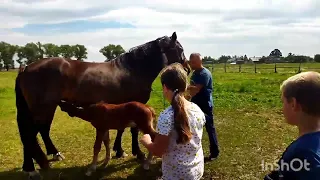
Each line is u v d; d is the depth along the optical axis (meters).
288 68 39.78
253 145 6.94
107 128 5.23
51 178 5.32
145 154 6.54
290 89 1.62
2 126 9.35
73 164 5.97
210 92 5.67
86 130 8.69
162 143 2.42
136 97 5.98
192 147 2.49
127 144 7.35
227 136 7.67
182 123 2.38
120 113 5.05
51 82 5.18
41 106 5.18
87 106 5.23
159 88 18.77
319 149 1.50
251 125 8.89
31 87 5.11
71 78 5.30
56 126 9.17
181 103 2.42
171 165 2.50
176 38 6.18
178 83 2.45
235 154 6.30
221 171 5.44
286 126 8.78
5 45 77.44
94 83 5.45
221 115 10.40
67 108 5.22
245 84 19.75
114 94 5.66
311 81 1.58
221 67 47.19
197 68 5.54
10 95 16.88
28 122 5.16
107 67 5.70
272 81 21.91
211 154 5.94
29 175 5.07
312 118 1.57
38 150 5.13
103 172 5.55
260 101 13.09
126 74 5.79
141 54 5.89
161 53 6.01
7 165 6.04
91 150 6.85
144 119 4.96
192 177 2.51
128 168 5.76
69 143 7.39
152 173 5.54
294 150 1.54
